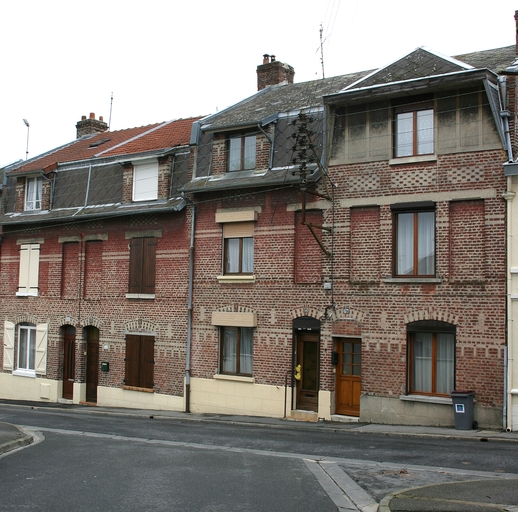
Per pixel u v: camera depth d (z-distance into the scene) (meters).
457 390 16.14
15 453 13.02
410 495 9.27
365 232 17.98
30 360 25.91
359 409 18.02
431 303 16.86
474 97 16.64
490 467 11.38
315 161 18.59
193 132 21.47
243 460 12.15
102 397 23.22
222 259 20.56
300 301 18.88
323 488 9.95
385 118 17.83
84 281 24.14
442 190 16.88
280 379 19.14
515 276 15.85
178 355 21.36
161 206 21.72
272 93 24.27
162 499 9.34
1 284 26.81
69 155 27.73
